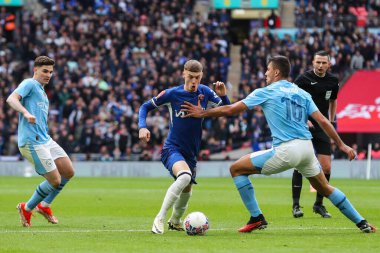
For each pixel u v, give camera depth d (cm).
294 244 2200
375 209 3503
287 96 2423
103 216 3195
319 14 8962
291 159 2402
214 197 4219
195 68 2494
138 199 4119
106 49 8350
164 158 2536
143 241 2267
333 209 3497
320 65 3219
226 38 8650
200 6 9538
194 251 2055
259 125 7150
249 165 2452
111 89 7606
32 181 5931
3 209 3488
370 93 7356
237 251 2055
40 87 2720
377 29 8838
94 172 7075
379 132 7225
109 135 7144
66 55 8225
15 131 7281
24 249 2100
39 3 9344
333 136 2428
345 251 2059
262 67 8000
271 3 8319
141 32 8500
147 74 7869
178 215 2569
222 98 2567
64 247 2138
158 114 7250
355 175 6794
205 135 7212
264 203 3822
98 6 8862
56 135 7094
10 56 8312
